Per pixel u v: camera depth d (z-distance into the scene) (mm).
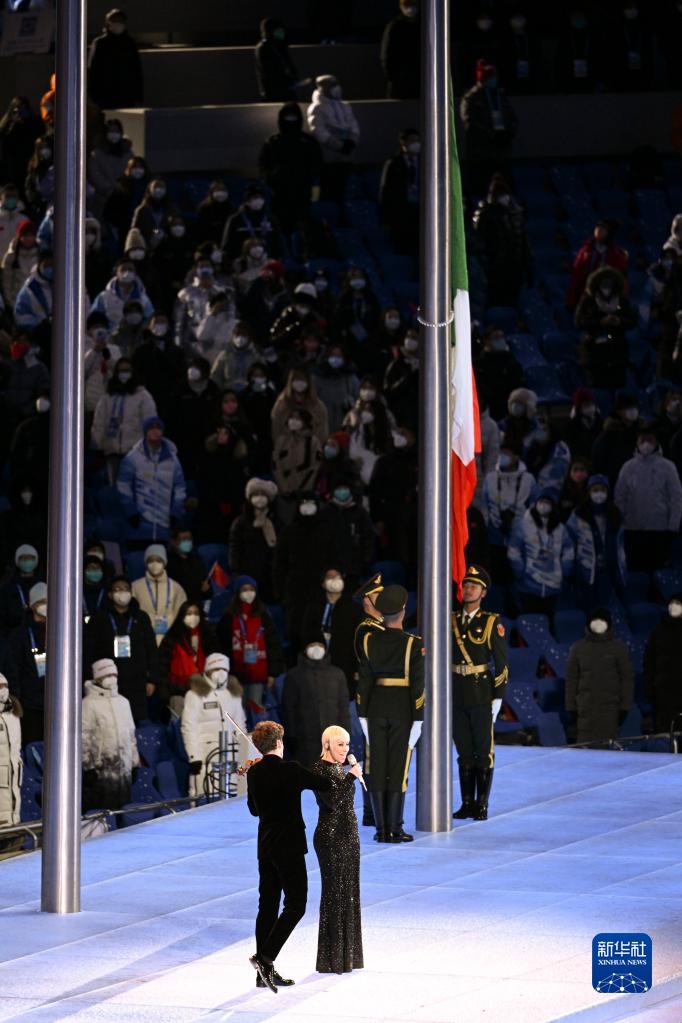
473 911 45656
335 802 40281
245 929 44469
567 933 43344
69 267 46375
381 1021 36531
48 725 46312
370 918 45062
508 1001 37750
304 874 39406
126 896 48000
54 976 40281
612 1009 37594
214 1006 37844
